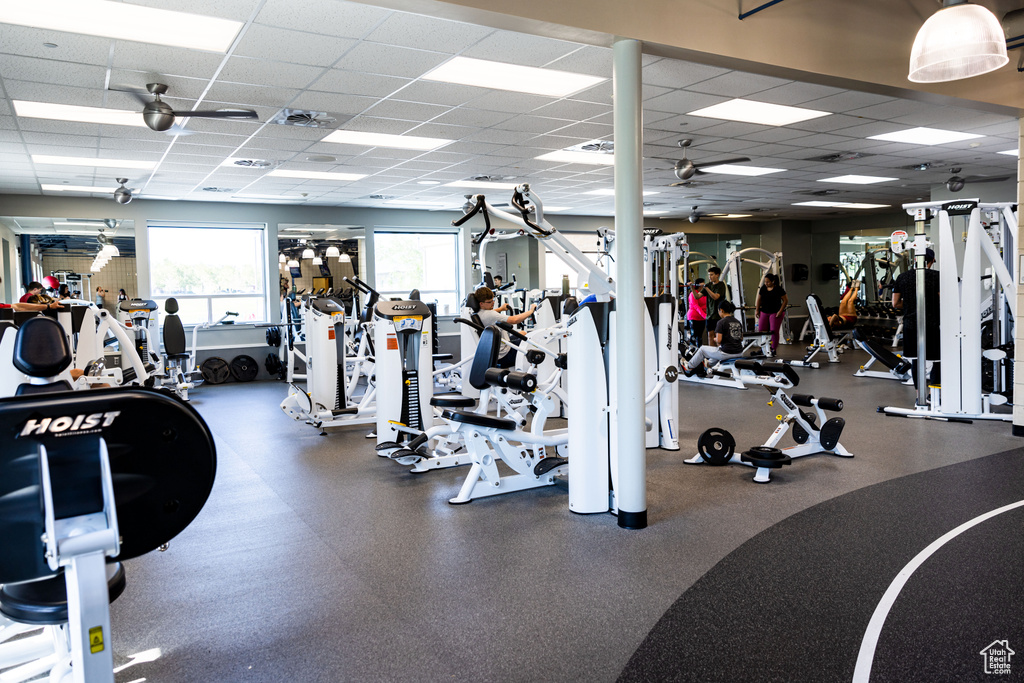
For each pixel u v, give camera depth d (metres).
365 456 5.37
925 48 2.97
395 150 7.44
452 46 4.45
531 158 8.01
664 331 5.41
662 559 3.18
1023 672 2.16
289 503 4.14
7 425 1.15
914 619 2.54
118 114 5.74
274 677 2.23
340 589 2.91
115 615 2.69
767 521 3.68
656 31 3.68
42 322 1.64
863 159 8.76
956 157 8.76
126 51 4.35
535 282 13.69
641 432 3.59
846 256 16.14
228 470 4.96
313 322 6.53
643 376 3.61
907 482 4.34
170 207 10.36
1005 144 7.98
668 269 7.30
